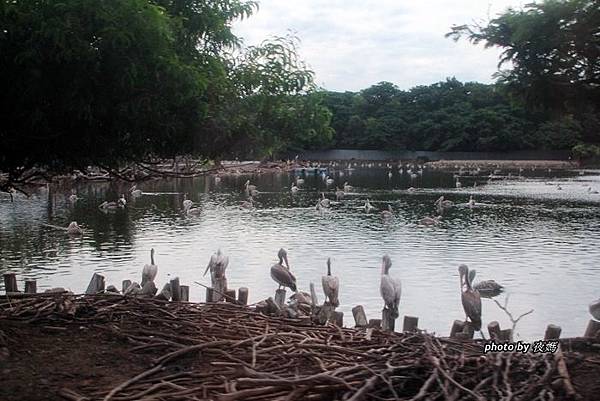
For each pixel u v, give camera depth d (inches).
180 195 2078.0
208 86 315.9
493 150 4158.5
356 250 1026.7
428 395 223.8
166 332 309.3
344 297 702.5
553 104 287.6
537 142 4047.7
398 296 538.6
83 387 241.3
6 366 255.6
